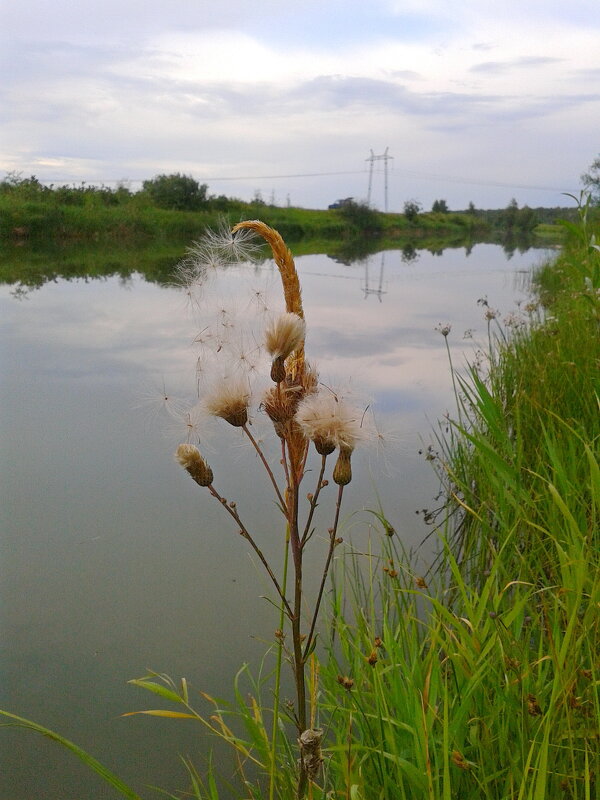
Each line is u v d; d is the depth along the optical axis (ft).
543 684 6.32
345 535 13.01
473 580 10.16
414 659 6.35
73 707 9.12
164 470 16.94
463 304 48.06
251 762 8.17
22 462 17.33
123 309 43.32
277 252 4.56
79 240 119.96
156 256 89.30
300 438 4.49
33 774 8.09
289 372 4.65
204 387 4.80
